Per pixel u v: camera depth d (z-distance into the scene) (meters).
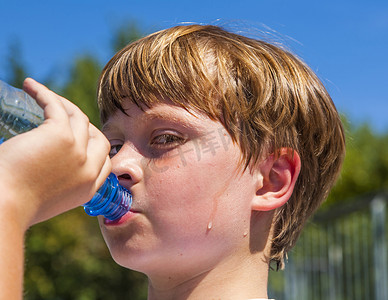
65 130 1.16
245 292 1.70
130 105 1.69
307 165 1.92
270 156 1.77
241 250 1.70
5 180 1.10
